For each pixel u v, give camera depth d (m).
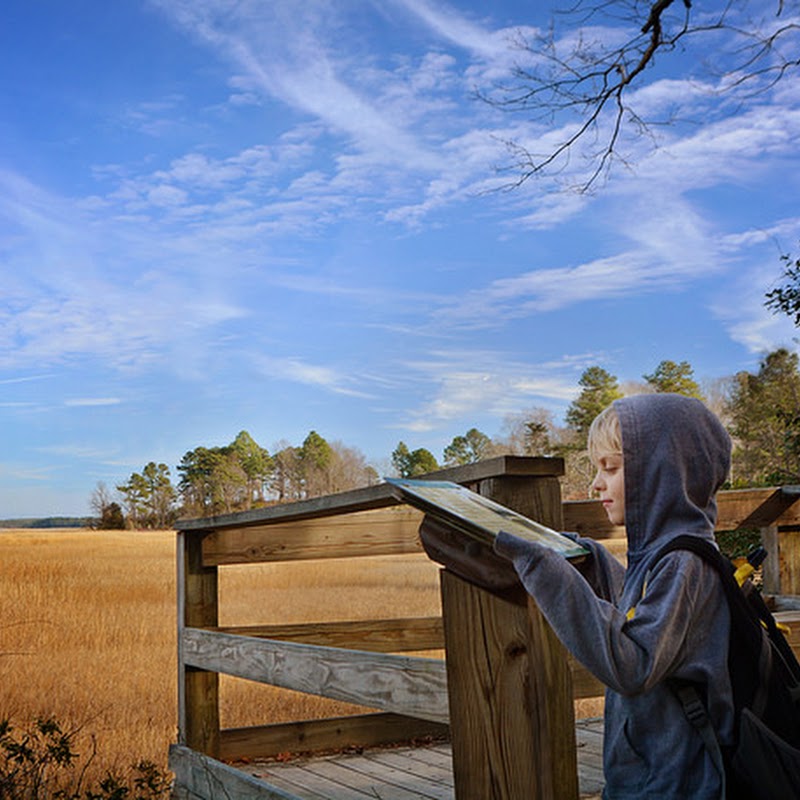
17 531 39.62
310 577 17.81
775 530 5.01
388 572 18.47
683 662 1.55
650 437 1.67
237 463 63.94
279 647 3.39
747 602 1.61
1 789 4.68
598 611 1.43
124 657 11.59
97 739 7.40
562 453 51.66
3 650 11.69
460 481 2.18
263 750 4.64
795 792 1.46
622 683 1.44
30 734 4.86
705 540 1.61
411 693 2.51
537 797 1.54
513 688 1.58
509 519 1.64
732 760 1.50
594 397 52.91
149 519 59.78
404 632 4.75
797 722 1.55
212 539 4.54
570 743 1.56
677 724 1.56
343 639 4.63
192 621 4.50
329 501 3.25
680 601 1.52
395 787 4.01
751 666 1.56
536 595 1.45
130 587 18.50
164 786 4.74
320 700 8.39
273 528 4.46
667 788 1.56
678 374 49.34
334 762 4.57
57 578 18.53
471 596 1.64
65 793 4.80
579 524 4.36
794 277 10.48
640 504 1.67
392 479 1.68
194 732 4.41
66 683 9.83
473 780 1.63
